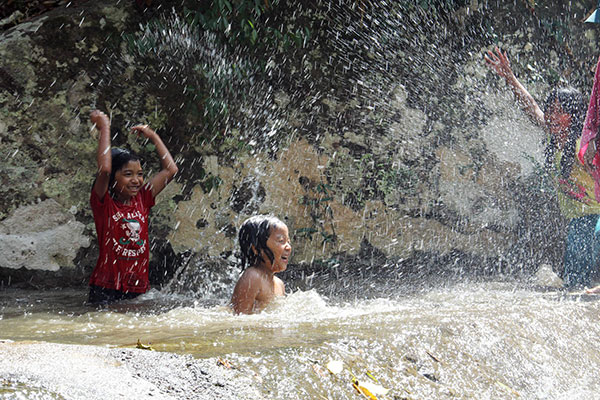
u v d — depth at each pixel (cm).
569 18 925
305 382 228
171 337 285
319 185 751
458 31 841
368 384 241
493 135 841
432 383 259
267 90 730
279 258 458
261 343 261
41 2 706
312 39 756
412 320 324
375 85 788
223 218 702
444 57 827
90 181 648
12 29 639
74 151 641
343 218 759
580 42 934
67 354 219
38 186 627
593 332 358
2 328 385
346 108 771
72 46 642
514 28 880
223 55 708
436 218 807
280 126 735
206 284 652
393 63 800
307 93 752
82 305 511
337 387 233
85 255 644
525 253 826
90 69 648
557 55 913
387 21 798
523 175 837
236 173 711
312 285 634
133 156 561
